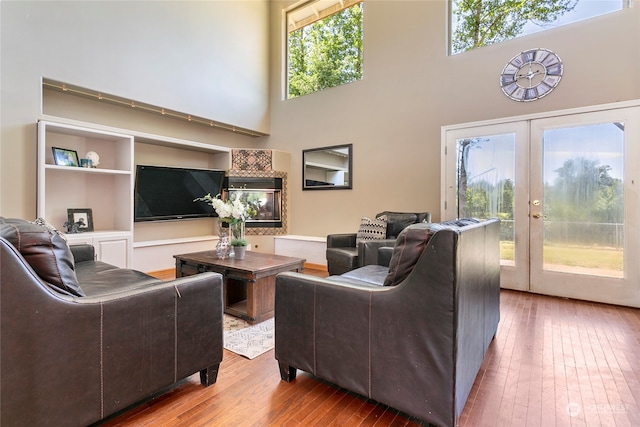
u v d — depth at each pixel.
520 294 3.41
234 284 2.92
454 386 1.24
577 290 3.21
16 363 1.09
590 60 3.18
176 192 4.69
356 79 5.00
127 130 3.94
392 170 4.52
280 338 1.75
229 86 5.18
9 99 3.10
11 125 3.11
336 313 1.54
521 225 3.50
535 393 1.62
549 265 3.36
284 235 5.48
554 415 1.45
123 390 1.36
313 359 1.62
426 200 4.22
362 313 1.46
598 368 1.86
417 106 4.29
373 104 4.69
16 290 1.08
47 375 1.16
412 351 1.32
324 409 1.51
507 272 3.59
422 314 1.29
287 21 5.78
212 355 1.69
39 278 1.16
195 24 4.70
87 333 1.25
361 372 1.47
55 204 3.68
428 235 1.35
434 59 4.16
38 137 3.21
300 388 1.69
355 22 5.04
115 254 3.80
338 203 5.07
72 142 3.79
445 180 4.01
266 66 5.82
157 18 4.26
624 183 2.99
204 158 5.39
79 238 3.50
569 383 1.71
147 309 1.43
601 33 3.14
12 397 1.09
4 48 3.07
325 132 5.21
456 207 3.94
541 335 2.34
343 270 3.57
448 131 4.00
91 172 3.81
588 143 3.16
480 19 3.93
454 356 1.24
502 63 3.67
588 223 3.16
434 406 1.28
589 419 1.42
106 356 1.30
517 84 3.57
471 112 3.88
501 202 3.63
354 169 4.89
